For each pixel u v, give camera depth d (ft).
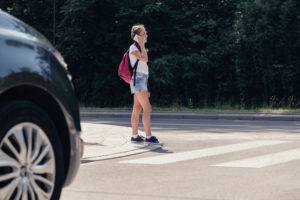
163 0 128.26
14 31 21.65
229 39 120.98
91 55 129.39
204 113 96.68
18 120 20.75
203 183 34.45
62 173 22.34
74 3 123.44
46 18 135.33
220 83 122.01
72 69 130.93
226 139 57.06
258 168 39.65
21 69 20.70
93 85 129.18
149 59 126.52
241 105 112.57
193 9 129.08
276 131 66.28
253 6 116.26
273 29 114.62
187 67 120.88
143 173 37.96
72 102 22.70
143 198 30.37
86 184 34.14
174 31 126.62
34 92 21.63
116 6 126.11
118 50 129.08
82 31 127.34
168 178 36.09
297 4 114.42
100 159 44.09
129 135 58.80
